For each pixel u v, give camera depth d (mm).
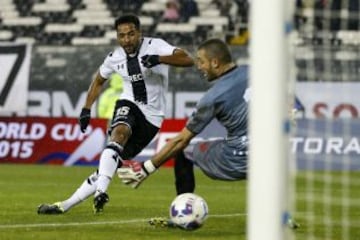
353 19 63188
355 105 60781
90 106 35156
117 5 82938
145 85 34406
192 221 27531
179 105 64938
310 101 60688
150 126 34719
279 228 17031
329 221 32812
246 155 28562
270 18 17031
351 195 44875
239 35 78000
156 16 81062
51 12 84000
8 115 67375
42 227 29766
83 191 33188
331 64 61625
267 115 17062
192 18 80250
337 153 58875
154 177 56562
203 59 28062
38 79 67688
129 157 34969
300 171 56500
